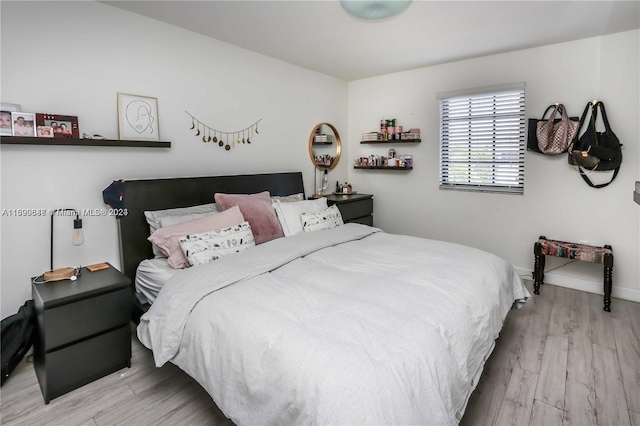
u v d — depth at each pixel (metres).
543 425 1.62
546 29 2.80
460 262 2.17
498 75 3.48
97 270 2.20
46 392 1.77
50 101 2.16
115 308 1.99
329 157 4.43
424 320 1.46
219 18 2.59
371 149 4.55
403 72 4.13
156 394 1.85
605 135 2.97
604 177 3.08
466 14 2.50
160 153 2.73
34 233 2.16
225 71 3.13
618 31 2.86
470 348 1.54
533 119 3.33
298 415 1.14
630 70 2.88
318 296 1.66
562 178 3.28
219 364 1.46
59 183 2.23
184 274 1.98
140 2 2.33
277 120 3.68
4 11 1.97
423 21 2.62
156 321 1.77
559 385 1.91
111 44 2.40
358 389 1.08
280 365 1.24
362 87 4.52
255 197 2.97
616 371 2.02
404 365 1.19
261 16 2.54
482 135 3.71
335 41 3.07
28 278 2.15
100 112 2.38
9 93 2.01
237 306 1.59
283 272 2.03
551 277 3.45
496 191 3.65
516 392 1.86
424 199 4.16
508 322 2.66
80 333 1.86
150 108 2.63
